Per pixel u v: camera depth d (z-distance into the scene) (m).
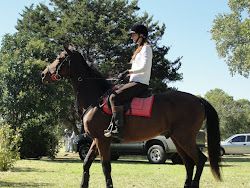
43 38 24.58
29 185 7.05
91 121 5.80
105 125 5.73
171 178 8.62
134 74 5.80
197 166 5.60
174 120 5.69
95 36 23.41
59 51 22.77
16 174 9.29
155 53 25.77
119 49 24.61
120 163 14.34
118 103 5.62
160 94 5.90
